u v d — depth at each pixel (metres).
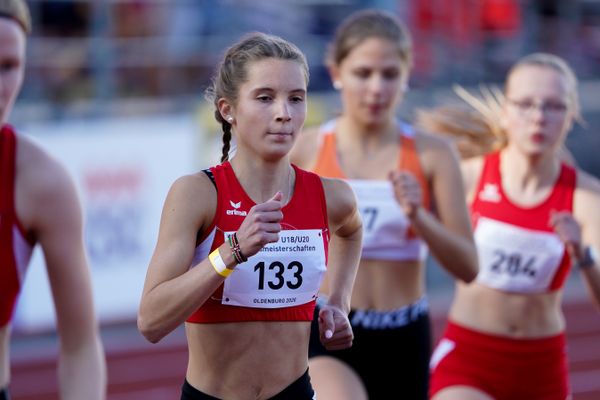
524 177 14.64
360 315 13.52
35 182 9.48
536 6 38.81
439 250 12.74
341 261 8.95
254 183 8.16
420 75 36.69
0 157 9.40
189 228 7.92
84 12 32.03
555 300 14.89
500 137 15.23
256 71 7.83
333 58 13.70
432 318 31.73
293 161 13.95
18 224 9.48
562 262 14.50
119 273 29.03
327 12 36.12
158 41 32.97
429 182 13.55
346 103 13.59
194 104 30.28
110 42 32.09
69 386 9.82
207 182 8.09
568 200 14.55
